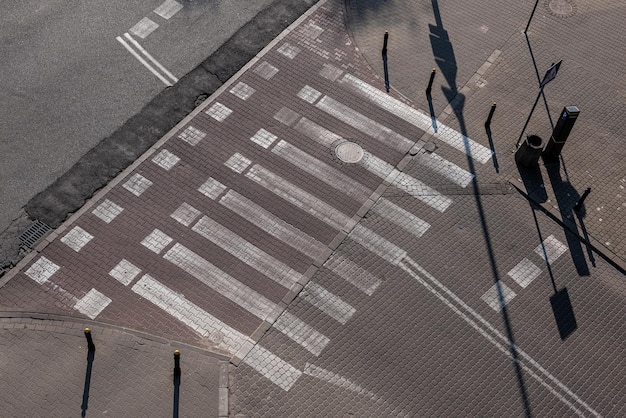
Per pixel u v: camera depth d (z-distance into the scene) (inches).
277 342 777.6
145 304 802.2
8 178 893.2
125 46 1032.8
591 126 973.8
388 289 818.8
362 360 767.7
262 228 862.5
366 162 927.0
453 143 951.0
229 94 986.7
